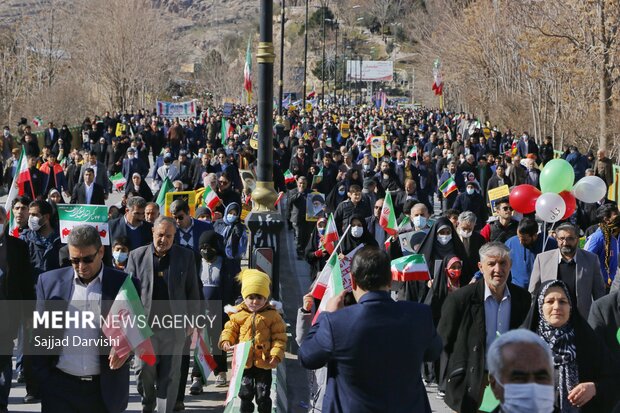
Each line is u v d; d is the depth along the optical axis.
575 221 21.50
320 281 9.71
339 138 51.84
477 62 70.50
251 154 31.36
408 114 92.94
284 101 130.25
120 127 48.72
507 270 8.87
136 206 14.18
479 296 8.98
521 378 4.86
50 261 13.17
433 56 95.62
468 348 8.95
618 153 44.97
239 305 10.70
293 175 29.25
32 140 37.72
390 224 16.23
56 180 26.09
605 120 42.94
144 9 89.94
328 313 6.92
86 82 85.25
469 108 90.00
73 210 13.83
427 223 14.86
